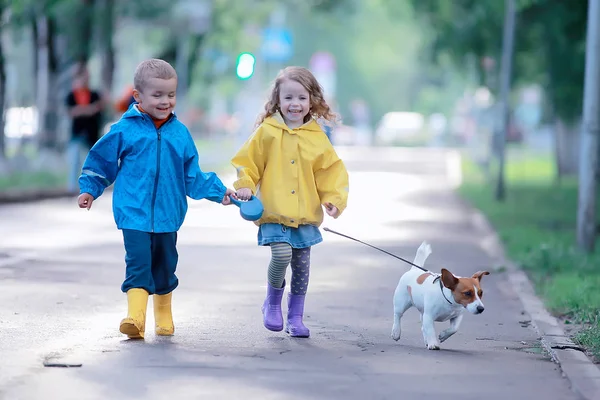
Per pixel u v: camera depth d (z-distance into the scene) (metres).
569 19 29.73
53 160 36.09
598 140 17.25
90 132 26.62
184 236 18.84
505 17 32.00
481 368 8.52
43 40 36.94
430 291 9.12
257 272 14.33
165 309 9.64
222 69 51.53
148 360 8.46
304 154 9.53
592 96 17.20
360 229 21.20
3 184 29.11
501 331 10.45
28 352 8.71
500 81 35.56
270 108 9.72
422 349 9.25
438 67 37.47
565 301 11.95
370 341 9.64
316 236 9.68
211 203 26.27
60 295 11.90
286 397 7.43
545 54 31.64
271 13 58.78
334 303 11.95
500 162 30.69
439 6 35.03
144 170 9.25
